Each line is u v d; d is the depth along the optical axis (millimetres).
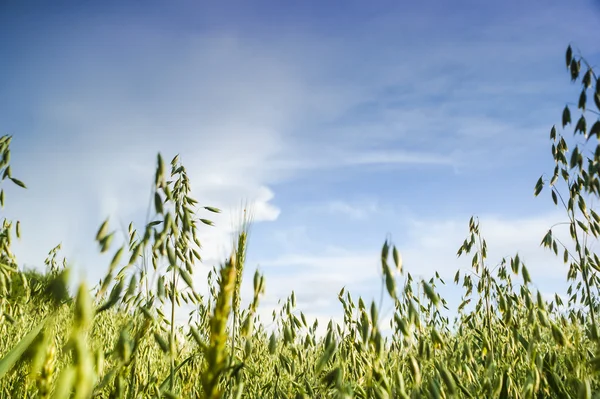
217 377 2139
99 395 3061
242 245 2980
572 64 3803
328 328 3932
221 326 2182
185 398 3164
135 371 3354
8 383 3207
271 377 4332
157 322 3221
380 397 2947
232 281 2227
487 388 3549
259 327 4859
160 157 2762
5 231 4145
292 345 3877
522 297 4008
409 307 3252
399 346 4094
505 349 4434
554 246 4656
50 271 5805
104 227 2426
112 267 2434
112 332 3598
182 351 4074
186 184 3789
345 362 3814
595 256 4277
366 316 3391
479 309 5211
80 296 1636
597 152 3680
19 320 4715
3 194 4164
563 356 4312
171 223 2896
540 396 3773
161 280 2918
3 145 4219
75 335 1622
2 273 4059
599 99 3615
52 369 2049
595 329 3408
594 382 3582
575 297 5094
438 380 3342
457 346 4523
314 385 3984
